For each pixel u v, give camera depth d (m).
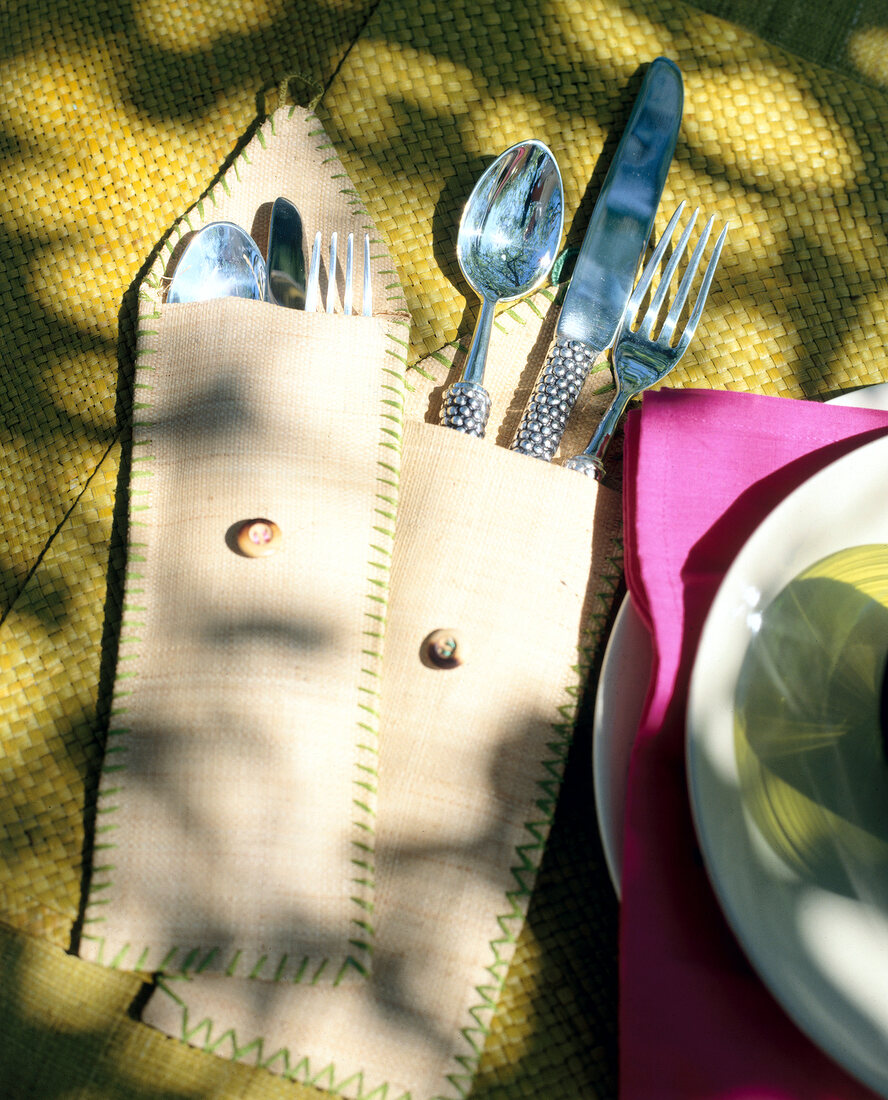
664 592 0.36
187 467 0.39
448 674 0.38
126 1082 0.36
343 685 0.37
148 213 0.49
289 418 0.39
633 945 0.33
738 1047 0.32
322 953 0.35
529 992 0.37
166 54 0.51
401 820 0.37
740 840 0.32
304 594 0.38
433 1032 0.35
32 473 0.45
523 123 0.50
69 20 0.52
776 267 0.48
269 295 0.45
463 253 0.47
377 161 0.49
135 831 0.36
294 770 0.36
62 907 0.37
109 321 0.47
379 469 0.40
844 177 0.50
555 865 0.38
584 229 0.48
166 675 0.37
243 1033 0.35
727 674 0.33
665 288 0.46
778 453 0.39
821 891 0.32
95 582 0.42
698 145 0.50
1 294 0.48
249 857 0.35
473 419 0.42
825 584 0.35
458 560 0.39
